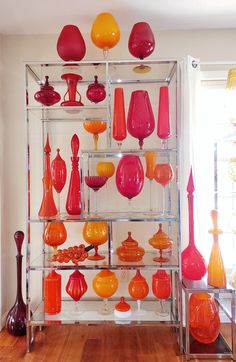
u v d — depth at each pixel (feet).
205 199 7.05
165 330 6.78
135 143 7.30
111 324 5.92
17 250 6.93
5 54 7.39
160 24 7.08
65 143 7.36
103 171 6.58
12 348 6.09
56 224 6.26
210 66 7.34
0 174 7.12
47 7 6.28
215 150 7.29
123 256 6.36
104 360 5.62
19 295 6.73
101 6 6.26
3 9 6.32
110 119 6.58
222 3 6.22
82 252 6.19
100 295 6.23
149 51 6.20
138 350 5.96
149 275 7.34
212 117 7.53
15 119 7.37
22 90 7.38
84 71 6.63
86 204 7.26
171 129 7.19
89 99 6.68
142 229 7.32
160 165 6.36
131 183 6.10
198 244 6.73
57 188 6.57
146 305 6.79
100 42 6.27
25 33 7.36
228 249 7.54
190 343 6.07
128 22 6.95
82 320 6.04
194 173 6.77
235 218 6.52
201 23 7.07
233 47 7.33
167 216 6.30
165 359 5.65
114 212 7.17
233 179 6.52
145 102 6.22
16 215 7.38
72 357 5.73
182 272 6.11
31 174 7.31
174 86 7.18
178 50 7.36
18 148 7.37
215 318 5.99
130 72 6.88
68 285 6.41
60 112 6.90
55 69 6.45
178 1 6.13
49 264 6.27
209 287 5.82
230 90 6.47
